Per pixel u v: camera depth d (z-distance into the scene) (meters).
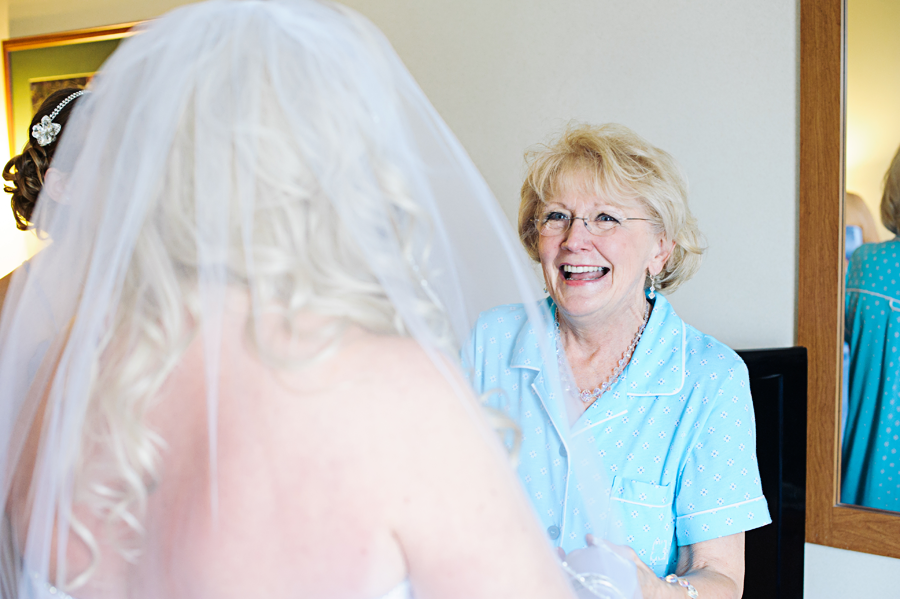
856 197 1.92
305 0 0.63
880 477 1.91
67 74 3.00
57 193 0.70
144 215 0.56
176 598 0.53
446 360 0.58
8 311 0.70
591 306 1.32
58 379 0.58
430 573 0.52
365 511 0.51
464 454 0.53
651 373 1.32
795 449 1.81
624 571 0.86
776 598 1.79
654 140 2.21
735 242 2.11
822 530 1.98
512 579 0.53
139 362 0.54
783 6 2.00
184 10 0.63
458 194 0.77
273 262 0.53
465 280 0.81
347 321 0.55
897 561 1.88
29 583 0.62
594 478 1.03
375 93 0.61
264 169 0.54
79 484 0.55
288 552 0.51
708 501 1.22
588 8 2.27
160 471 0.54
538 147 2.36
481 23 2.44
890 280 1.87
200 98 0.56
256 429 0.52
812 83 1.95
